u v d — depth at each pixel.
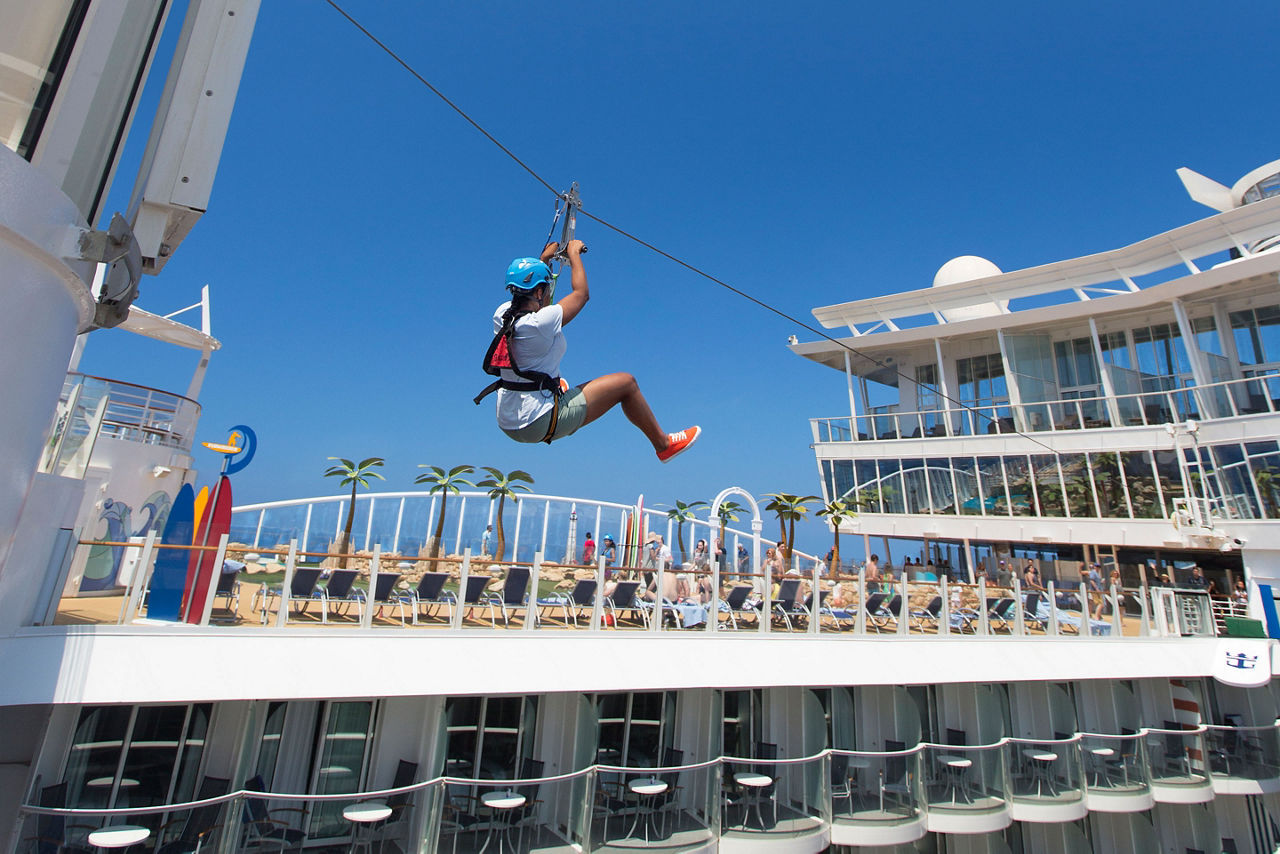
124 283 4.50
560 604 12.86
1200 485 23.52
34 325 3.36
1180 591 19.28
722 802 11.76
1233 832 20.36
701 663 12.12
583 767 11.64
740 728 14.82
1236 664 17.28
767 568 14.23
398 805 9.41
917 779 13.15
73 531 8.72
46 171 4.02
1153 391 26.36
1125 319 27.28
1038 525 26.48
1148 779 15.73
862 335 32.50
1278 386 22.66
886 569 26.59
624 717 13.56
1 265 3.08
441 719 11.01
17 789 9.26
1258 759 17.20
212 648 9.06
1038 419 27.83
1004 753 14.26
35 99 3.91
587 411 2.94
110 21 4.36
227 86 5.30
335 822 9.09
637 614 14.73
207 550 9.80
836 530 26.45
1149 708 19.17
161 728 10.27
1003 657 15.06
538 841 10.65
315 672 9.48
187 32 5.24
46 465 10.93
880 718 15.83
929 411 30.39
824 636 13.45
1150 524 24.19
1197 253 25.31
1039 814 14.34
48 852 7.71
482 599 12.25
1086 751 15.49
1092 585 22.39
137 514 14.59
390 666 9.99
